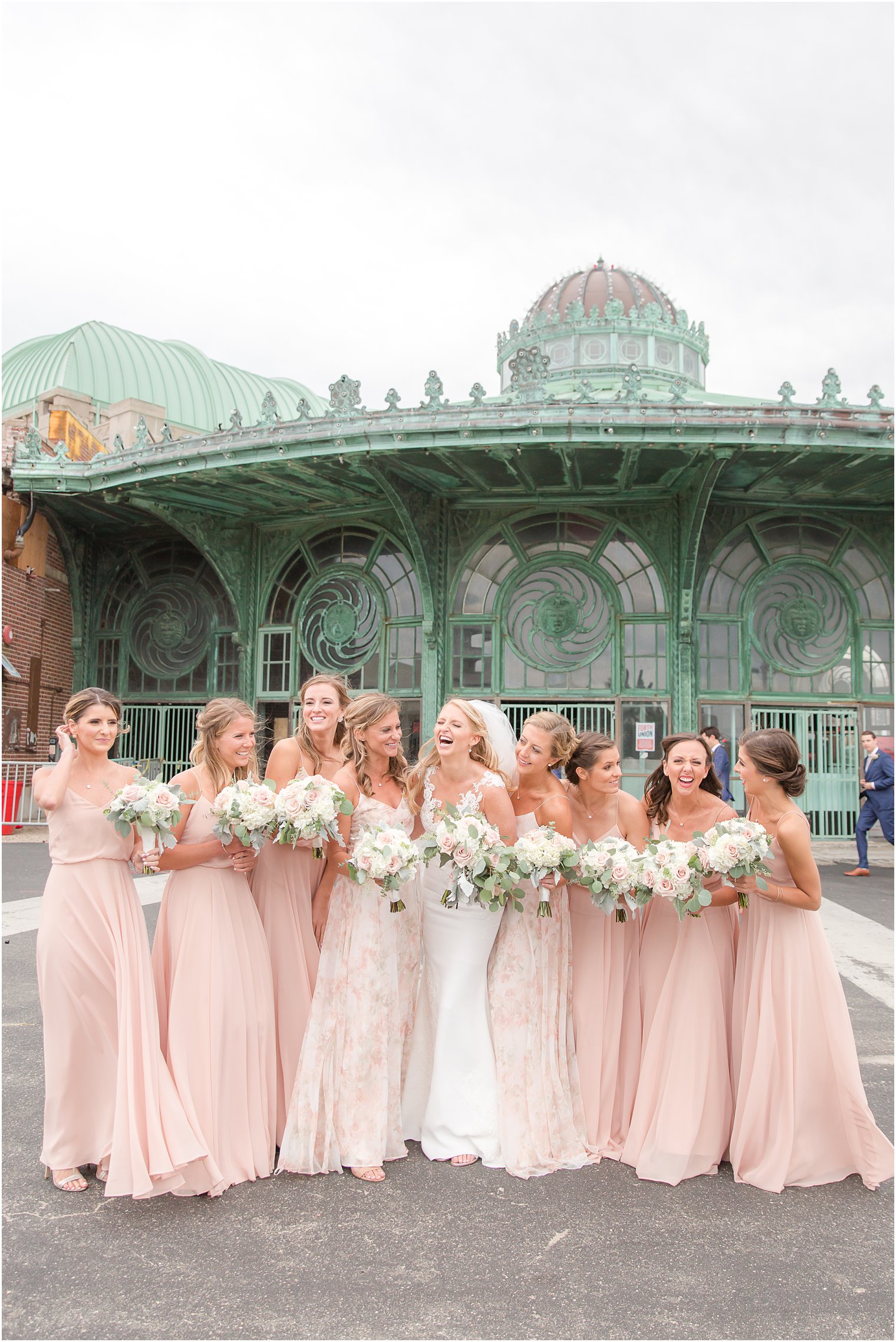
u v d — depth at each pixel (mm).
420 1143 3975
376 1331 2574
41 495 14594
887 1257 3016
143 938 3553
